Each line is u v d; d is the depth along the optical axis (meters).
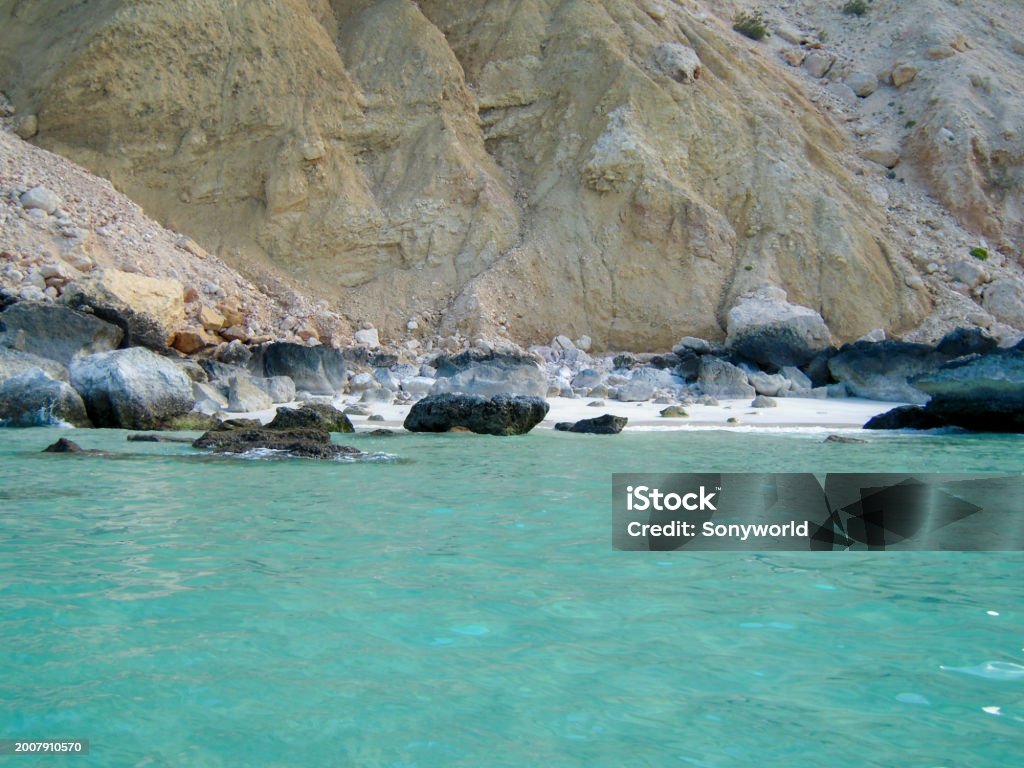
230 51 32.16
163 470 9.41
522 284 30.77
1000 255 34.88
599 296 31.16
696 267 31.78
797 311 28.05
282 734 3.14
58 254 24.78
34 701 3.36
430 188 32.47
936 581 5.18
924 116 38.66
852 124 39.38
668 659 3.85
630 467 9.95
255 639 4.04
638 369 24.61
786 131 35.69
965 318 31.11
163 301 23.91
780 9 48.12
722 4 46.00
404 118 34.12
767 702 3.42
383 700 3.41
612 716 3.29
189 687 3.51
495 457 10.91
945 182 36.41
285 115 32.19
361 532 6.32
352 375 22.22
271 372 21.22
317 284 30.62
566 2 37.59
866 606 4.65
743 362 26.16
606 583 5.05
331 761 2.95
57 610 4.40
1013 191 36.41
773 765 2.93
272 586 4.88
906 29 43.75
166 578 5.01
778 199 33.28
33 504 7.32
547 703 3.40
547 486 8.50
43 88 30.66
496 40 36.75
